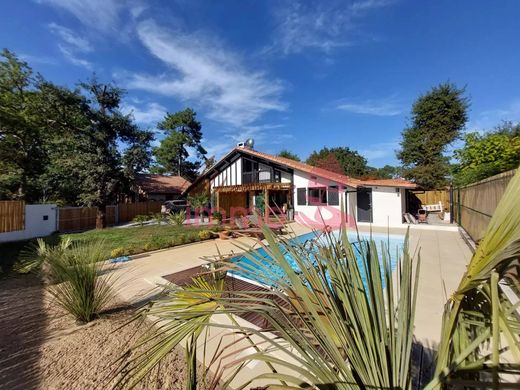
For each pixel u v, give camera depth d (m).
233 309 1.45
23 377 2.92
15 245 12.19
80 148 17.27
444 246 8.99
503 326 0.84
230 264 2.05
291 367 1.21
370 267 1.42
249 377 2.72
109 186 18.16
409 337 1.25
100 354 3.29
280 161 17.16
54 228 16.48
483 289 1.16
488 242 1.00
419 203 22.56
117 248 9.32
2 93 15.71
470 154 12.84
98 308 4.43
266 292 1.54
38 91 15.65
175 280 6.18
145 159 19.58
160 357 1.42
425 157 25.52
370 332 1.26
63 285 4.44
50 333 3.86
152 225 18.31
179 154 46.81
